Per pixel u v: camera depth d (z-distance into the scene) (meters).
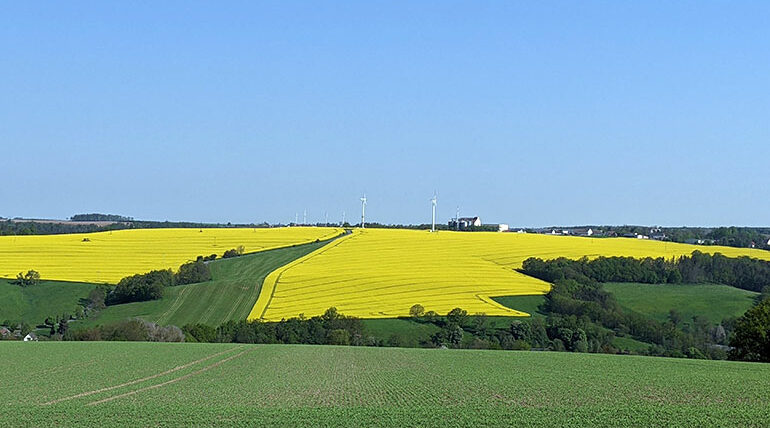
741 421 23.61
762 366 41.44
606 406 26.47
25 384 32.28
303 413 24.59
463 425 22.81
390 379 34.38
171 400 27.97
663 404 27.14
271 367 39.16
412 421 23.36
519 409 25.59
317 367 39.38
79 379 33.88
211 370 37.56
